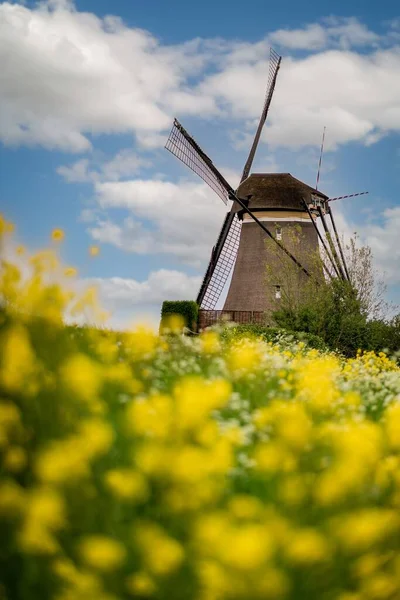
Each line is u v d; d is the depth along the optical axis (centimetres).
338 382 984
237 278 4309
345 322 3250
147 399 541
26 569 395
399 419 516
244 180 4491
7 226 530
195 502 398
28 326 513
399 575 441
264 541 339
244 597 356
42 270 571
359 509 432
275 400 630
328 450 495
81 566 385
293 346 1803
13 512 390
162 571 364
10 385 420
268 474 445
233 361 761
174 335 947
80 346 621
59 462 378
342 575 407
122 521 409
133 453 436
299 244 4194
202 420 446
